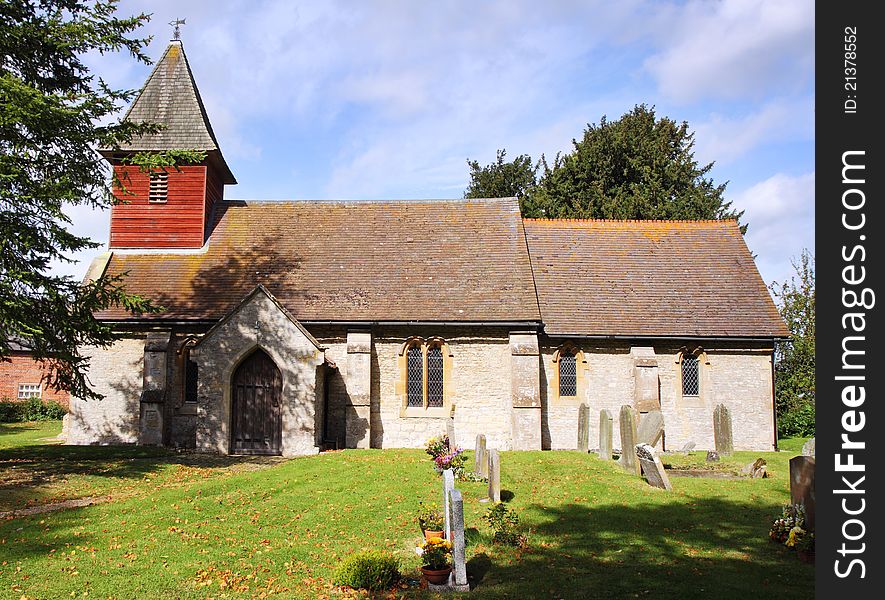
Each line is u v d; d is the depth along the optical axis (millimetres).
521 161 51781
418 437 23844
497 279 25328
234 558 10898
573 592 9344
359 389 23391
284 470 17672
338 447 23484
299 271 25750
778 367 33219
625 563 10625
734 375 24938
